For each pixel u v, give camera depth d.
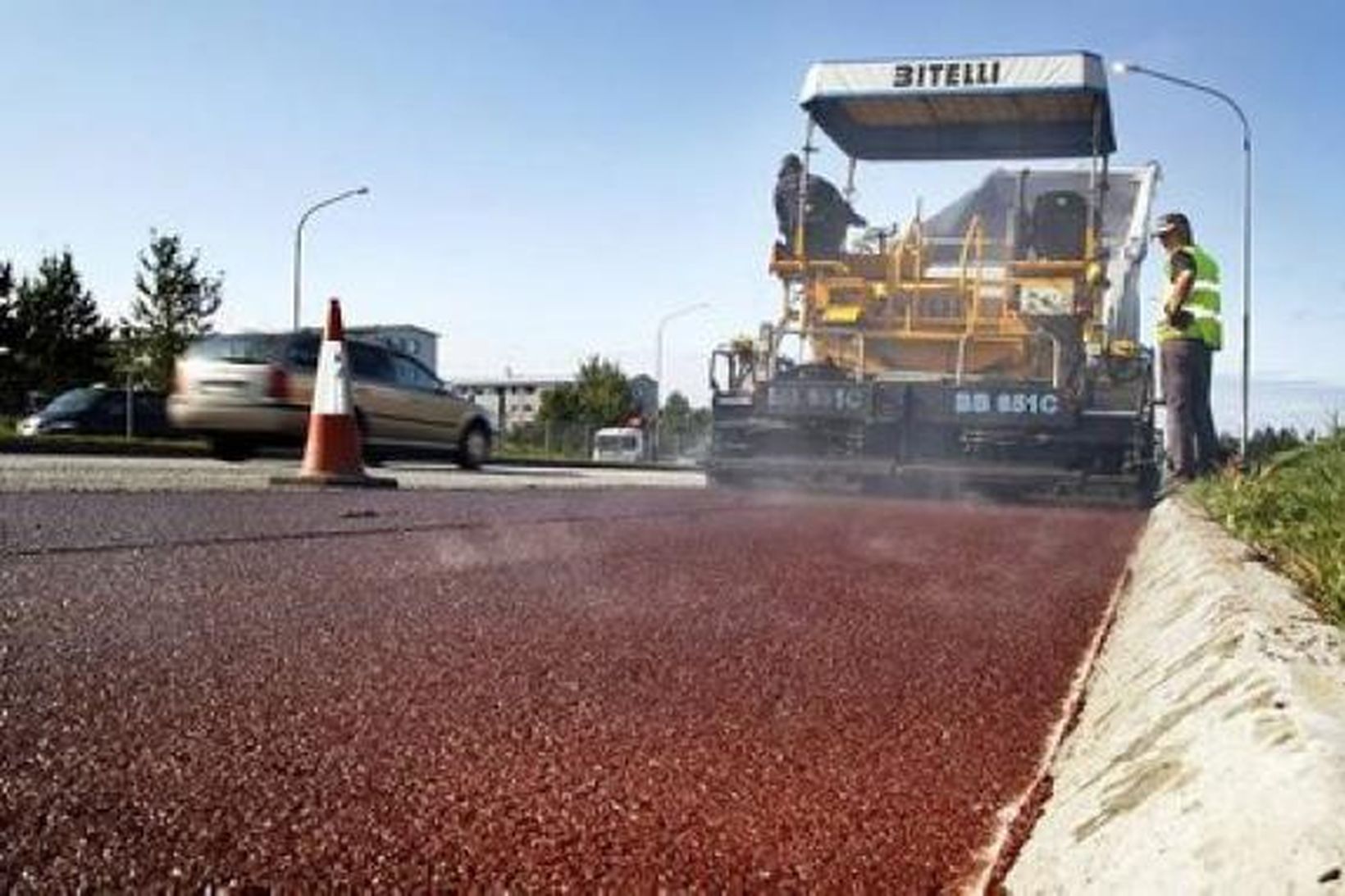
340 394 10.86
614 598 4.54
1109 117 13.56
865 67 12.99
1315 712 1.48
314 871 1.79
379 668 3.18
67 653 3.20
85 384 51.44
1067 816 1.83
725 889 1.78
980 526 8.68
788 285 13.18
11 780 2.15
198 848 1.86
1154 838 1.45
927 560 6.23
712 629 3.95
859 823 2.09
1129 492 11.89
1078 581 5.51
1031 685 3.25
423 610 4.11
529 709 2.83
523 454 47.28
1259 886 1.18
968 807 2.20
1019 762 2.51
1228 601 2.50
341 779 2.24
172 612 3.86
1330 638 2.01
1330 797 1.22
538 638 3.69
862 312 12.89
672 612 4.27
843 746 2.60
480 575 5.04
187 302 39.62
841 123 14.11
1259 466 6.77
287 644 3.45
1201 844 1.33
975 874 1.86
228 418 14.95
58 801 2.05
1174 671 2.27
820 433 12.73
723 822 2.08
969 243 12.73
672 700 2.96
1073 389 12.01
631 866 1.86
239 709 2.71
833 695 3.07
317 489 10.30
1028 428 11.95
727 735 2.66
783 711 2.90
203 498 8.63
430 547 6.00
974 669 3.44
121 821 1.96
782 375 13.12
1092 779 1.92
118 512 7.14
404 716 2.71
